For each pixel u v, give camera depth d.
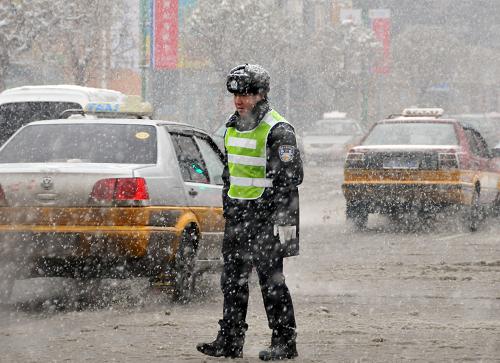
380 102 115.81
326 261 22.02
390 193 28.48
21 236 15.27
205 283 18.92
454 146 28.48
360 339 12.97
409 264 21.45
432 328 13.85
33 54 55.81
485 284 18.59
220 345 11.64
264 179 11.55
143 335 13.20
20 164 15.79
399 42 132.38
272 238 11.52
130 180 15.32
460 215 29.09
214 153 18.44
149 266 15.53
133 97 20.52
